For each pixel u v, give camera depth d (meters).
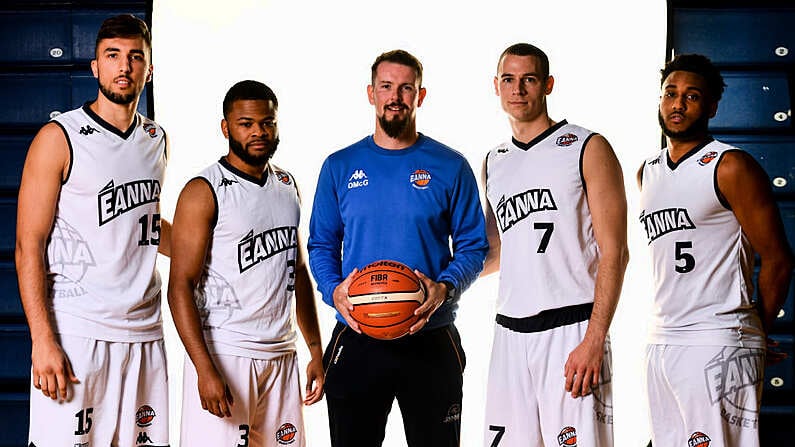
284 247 3.00
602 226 2.87
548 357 2.89
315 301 3.23
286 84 4.02
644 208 3.05
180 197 2.95
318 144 4.04
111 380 2.85
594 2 3.96
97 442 2.84
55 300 2.83
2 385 3.88
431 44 4.01
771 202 2.87
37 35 3.91
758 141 3.83
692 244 2.91
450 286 2.86
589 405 2.85
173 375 4.00
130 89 2.84
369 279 2.76
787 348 3.81
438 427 2.94
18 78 3.90
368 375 2.92
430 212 2.94
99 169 2.83
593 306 2.84
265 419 2.99
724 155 2.86
